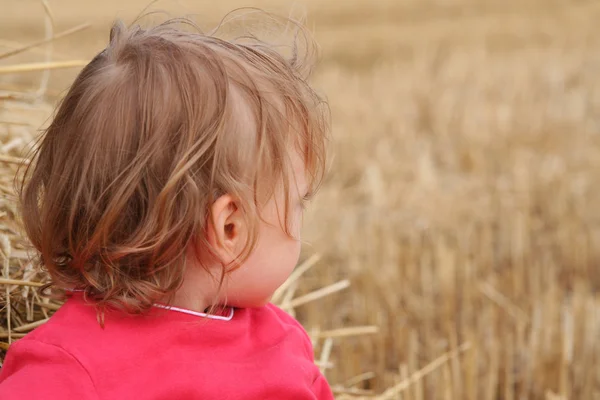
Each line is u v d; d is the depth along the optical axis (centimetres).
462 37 1335
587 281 479
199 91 132
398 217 533
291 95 143
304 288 418
